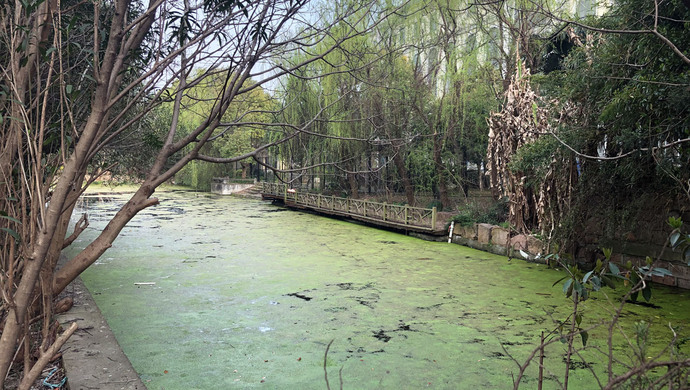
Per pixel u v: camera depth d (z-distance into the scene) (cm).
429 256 1023
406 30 1316
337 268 912
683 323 575
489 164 1088
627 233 793
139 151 717
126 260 980
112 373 347
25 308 174
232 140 2603
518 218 1005
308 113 1476
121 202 2144
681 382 157
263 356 490
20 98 197
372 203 1517
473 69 1382
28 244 194
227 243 1191
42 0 171
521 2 1102
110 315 623
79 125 284
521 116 960
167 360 479
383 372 452
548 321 600
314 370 456
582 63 748
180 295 721
